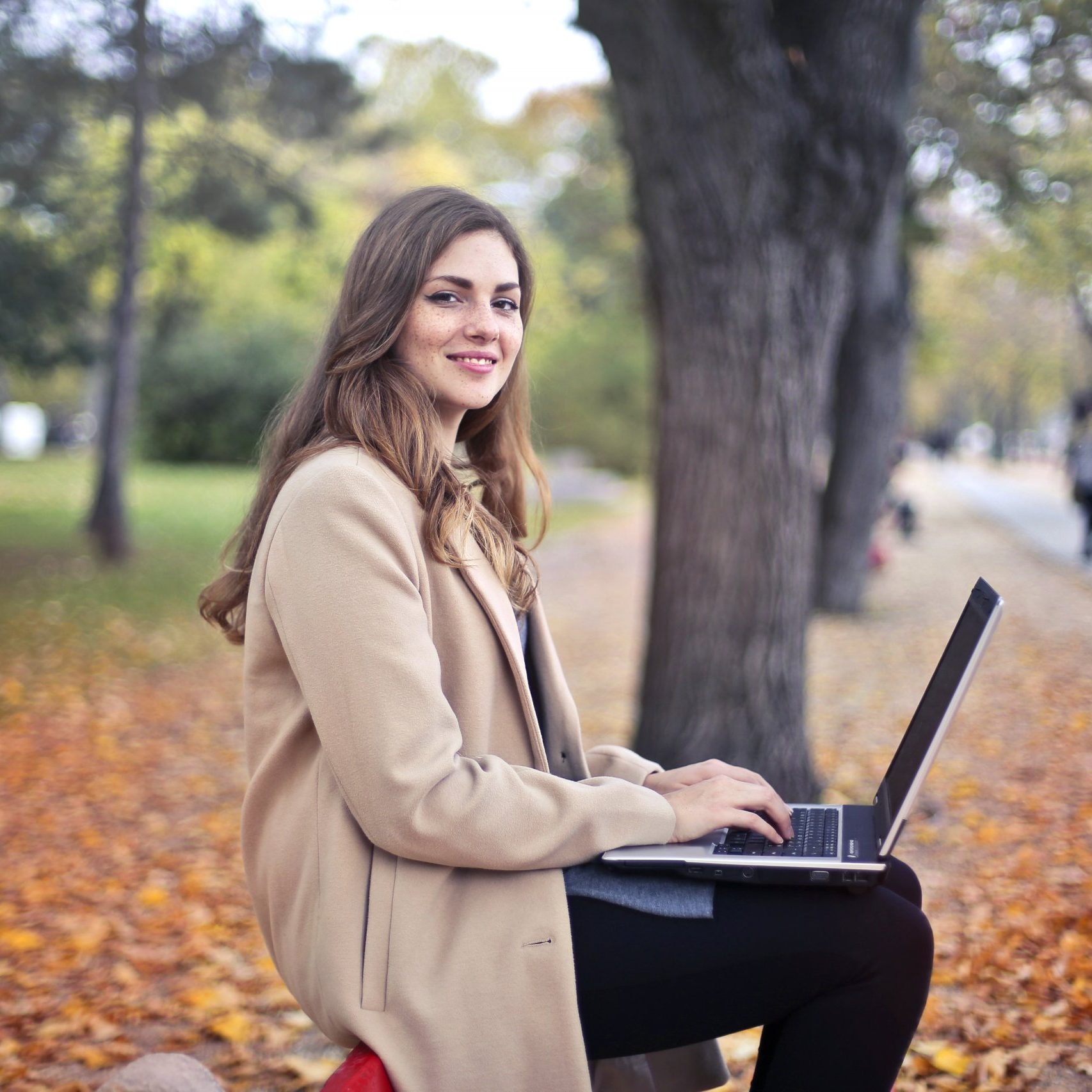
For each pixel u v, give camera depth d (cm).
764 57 426
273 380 2994
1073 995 308
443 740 160
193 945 402
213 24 1195
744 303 459
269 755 174
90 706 797
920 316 1691
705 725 480
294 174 1512
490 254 192
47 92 1190
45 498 2172
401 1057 154
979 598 169
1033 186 909
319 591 160
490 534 187
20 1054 322
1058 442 5903
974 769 563
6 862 498
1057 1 795
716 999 166
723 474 472
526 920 162
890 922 164
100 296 1738
